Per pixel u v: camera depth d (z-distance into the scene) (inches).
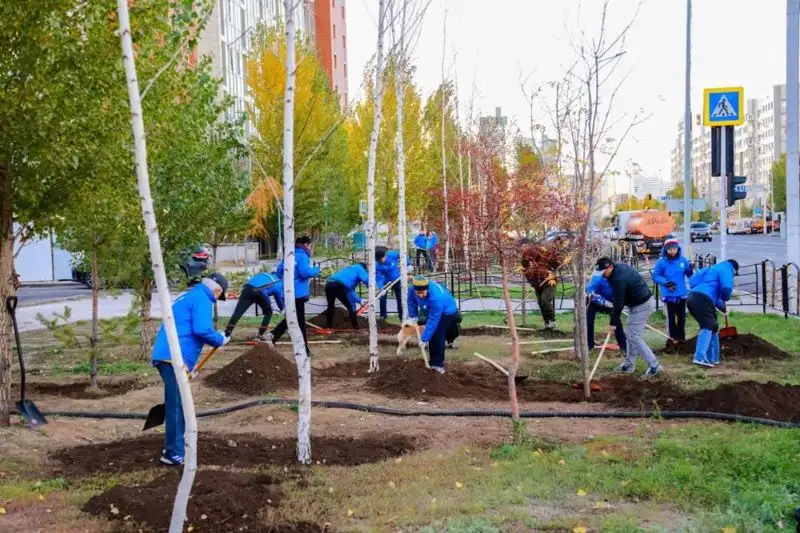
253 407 382.6
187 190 529.0
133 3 353.7
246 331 705.0
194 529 218.1
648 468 268.2
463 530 212.7
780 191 4005.9
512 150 983.0
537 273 550.0
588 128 394.0
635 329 443.8
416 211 1182.3
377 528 219.9
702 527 214.5
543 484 253.3
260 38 965.8
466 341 607.5
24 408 345.4
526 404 382.6
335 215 1378.0
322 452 297.0
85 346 625.3
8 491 254.2
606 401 387.2
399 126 622.8
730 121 687.1
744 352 506.0
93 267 450.0
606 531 212.5
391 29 459.2
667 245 561.6
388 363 507.5
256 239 1904.5
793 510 221.9
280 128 920.3
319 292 1045.8
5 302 344.8
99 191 360.2
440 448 304.2
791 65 701.9
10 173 337.7
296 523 224.7
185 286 549.3
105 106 348.5
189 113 491.8
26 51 319.9
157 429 347.6
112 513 230.7
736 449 280.1
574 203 436.8
